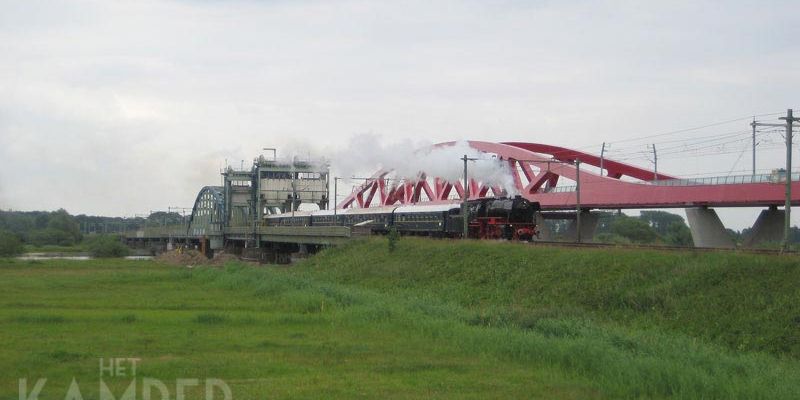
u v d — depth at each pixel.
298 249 98.25
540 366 21.97
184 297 43.22
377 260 56.19
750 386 18.27
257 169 120.06
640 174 76.06
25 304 38.44
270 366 21.62
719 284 29.09
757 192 53.38
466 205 57.19
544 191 79.81
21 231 189.88
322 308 35.94
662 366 19.92
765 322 25.33
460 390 18.97
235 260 86.31
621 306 31.00
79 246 151.12
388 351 24.39
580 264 36.81
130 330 28.70
